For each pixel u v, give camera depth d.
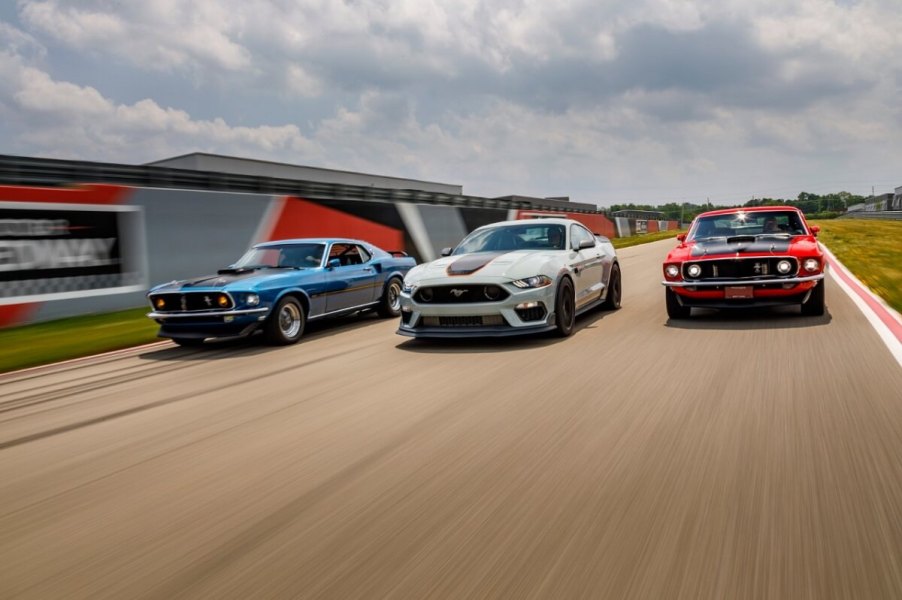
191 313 6.80
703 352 5.06
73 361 6.79
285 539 2.18
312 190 15.46
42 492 2.84
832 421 3.12
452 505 2.38
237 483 2.77
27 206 9.35
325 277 7.75
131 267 10.77
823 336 5.40
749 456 2.71
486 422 3.48
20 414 4.46
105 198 10.40
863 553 1.85
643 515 2.19
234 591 1.84
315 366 5.56
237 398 4.51
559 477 2.60
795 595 1.66
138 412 4.29
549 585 1.78
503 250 6.96
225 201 12.47
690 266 6.48
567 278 6.31
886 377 3.91
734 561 1.85
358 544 2.10
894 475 2.40
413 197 19.08
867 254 15.34
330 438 3.36
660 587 1.73
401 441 3.23
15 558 2.17
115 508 2.58
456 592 1.77
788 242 6.61
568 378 4.42
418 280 6.14
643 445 2.94
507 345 5.95
